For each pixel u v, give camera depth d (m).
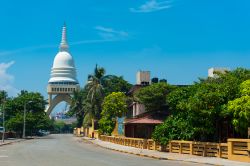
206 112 32.34
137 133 59.38
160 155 35.31
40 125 114.25
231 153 29.69
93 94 87.50
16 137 106.00
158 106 53.78
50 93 176.12
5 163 27.02
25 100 111.88
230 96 32.66
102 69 88.75
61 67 176.75
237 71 36.53
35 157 33.25
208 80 42.53
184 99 38.25
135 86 67.44
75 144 63.72
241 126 30.62
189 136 35.59
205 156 33.34
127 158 33.31
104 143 64.31
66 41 183.12
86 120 99.81
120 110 73.94
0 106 108.44
